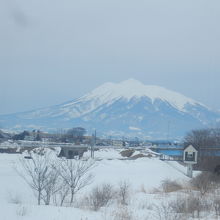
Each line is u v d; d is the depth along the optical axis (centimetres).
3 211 1245
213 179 4031
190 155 4997
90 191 2323
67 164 2795
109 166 5241
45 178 2242
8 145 9681
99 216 1319
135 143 18250
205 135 10144
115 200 2047
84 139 16212
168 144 16725
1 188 2416
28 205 1439
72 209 1429
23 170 3039
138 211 1567
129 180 3578
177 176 4638
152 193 2659
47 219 1188
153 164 6216
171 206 1677
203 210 1681
